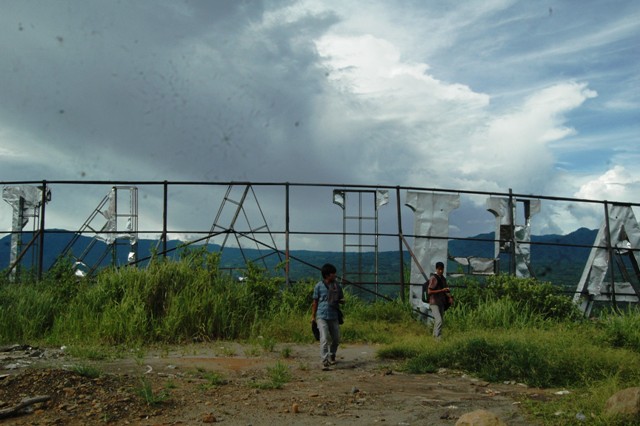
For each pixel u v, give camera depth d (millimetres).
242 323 14203
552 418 6566
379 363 10812
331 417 6762
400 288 17750
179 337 13117
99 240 18047
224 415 6730
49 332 13531
